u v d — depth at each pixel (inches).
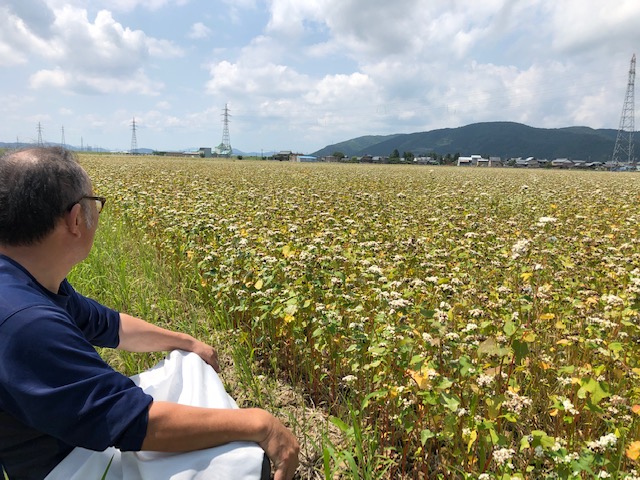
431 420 113.2
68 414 59.7
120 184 494.0
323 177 866.8
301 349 153.6
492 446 102.3
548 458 98.6
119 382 64.5
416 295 166.6
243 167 1369.3
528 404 103.8
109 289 209.9
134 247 298.7
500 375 116.0
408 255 210.2
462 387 116.6
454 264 219.0
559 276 195.2
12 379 59.2
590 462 86.5
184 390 86.1
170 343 105.1
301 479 113.3
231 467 67.2
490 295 162.7
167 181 578.6
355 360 130.3
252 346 174.7
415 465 113.4
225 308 190.7
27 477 68.5
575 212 395.2
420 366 111.0
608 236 273.0
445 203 441.4
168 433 64.0
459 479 106.7
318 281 164.2
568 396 125.2
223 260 199.6
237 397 145.9
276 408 140.1
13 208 65.8
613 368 129.6
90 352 65.5
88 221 72.8
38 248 69.3
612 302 141.2
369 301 170.7
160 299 206.1
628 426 110.0
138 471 68.5
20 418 62.2
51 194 66.8
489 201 466.6
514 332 117.0
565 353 145.9
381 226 296.5
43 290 70.9
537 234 264.7
